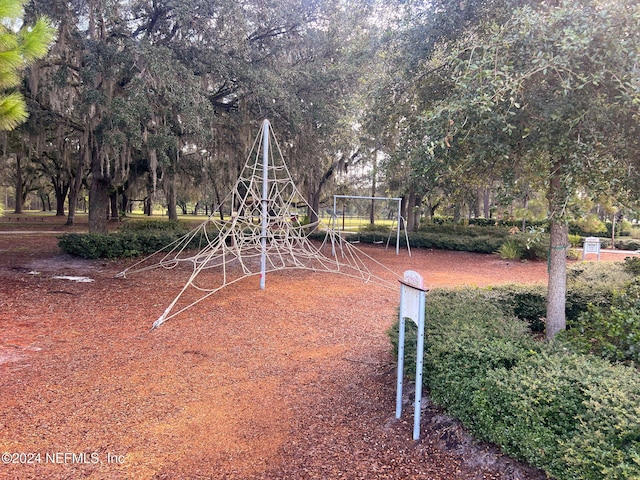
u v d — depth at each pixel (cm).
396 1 569
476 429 244
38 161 2152
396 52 480
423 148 331
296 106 1058
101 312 584
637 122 279
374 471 233
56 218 2664
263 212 799
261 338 485
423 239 1544
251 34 1128
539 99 286
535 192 338
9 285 716
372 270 1064
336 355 429
